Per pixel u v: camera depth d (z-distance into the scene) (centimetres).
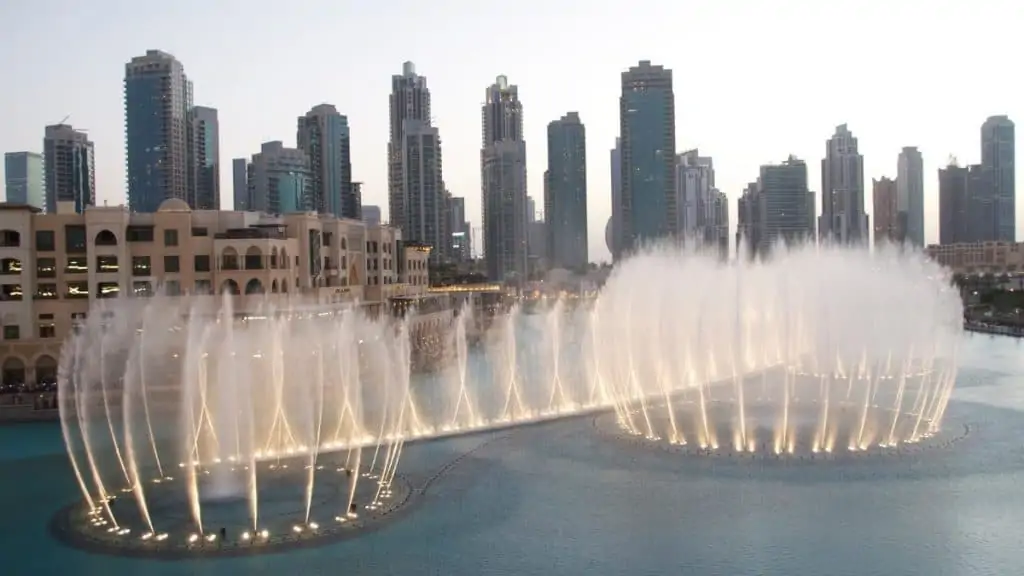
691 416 11125
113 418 11912
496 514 7362
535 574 6097
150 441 10400
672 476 8375
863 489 7844
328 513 7356
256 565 6272
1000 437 9806
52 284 14162
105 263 14238
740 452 9150
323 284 17075
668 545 6606
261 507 7525
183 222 14525
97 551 6575
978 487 7869
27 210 13950
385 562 6312
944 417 11062
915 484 7962
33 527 7194
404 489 8069
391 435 10412
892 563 6219
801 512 7269
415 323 19338
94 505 7706
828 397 12406
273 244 14875
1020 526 6894
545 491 7994
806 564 6216
